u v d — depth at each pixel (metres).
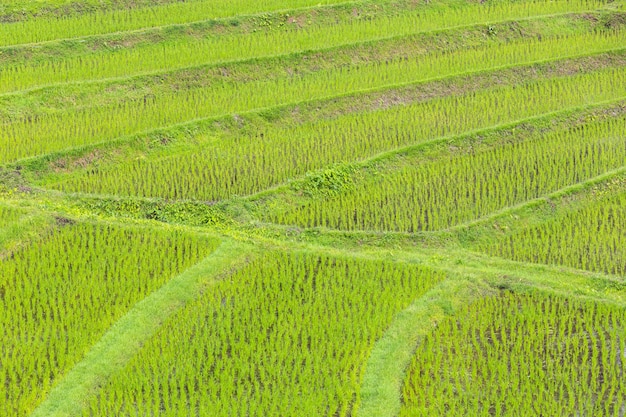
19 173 23.78
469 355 18.02
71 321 18.44
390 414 16.55
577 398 17.03
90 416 16.30
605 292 20.70
